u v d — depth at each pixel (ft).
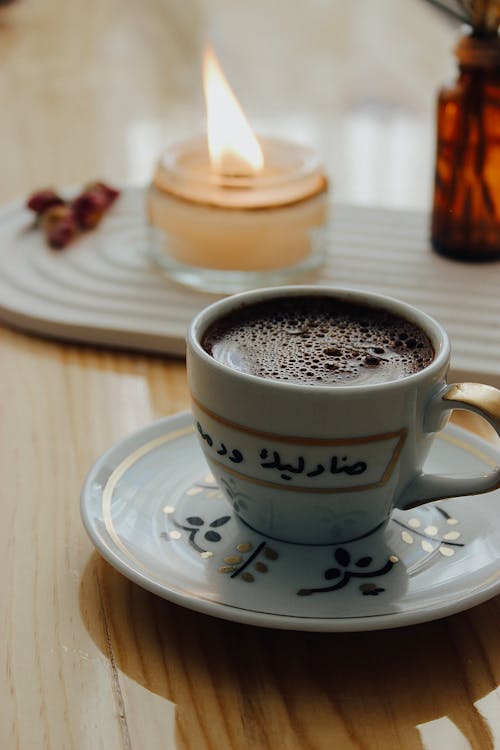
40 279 1.87
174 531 1.29
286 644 1.21
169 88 3.07
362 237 2.06
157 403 1.58
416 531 1.30
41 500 1.39
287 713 1.14
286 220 1.86
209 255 1.87
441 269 1.93
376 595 1.20
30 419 1.54
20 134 2.66
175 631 1.22
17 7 3.89
